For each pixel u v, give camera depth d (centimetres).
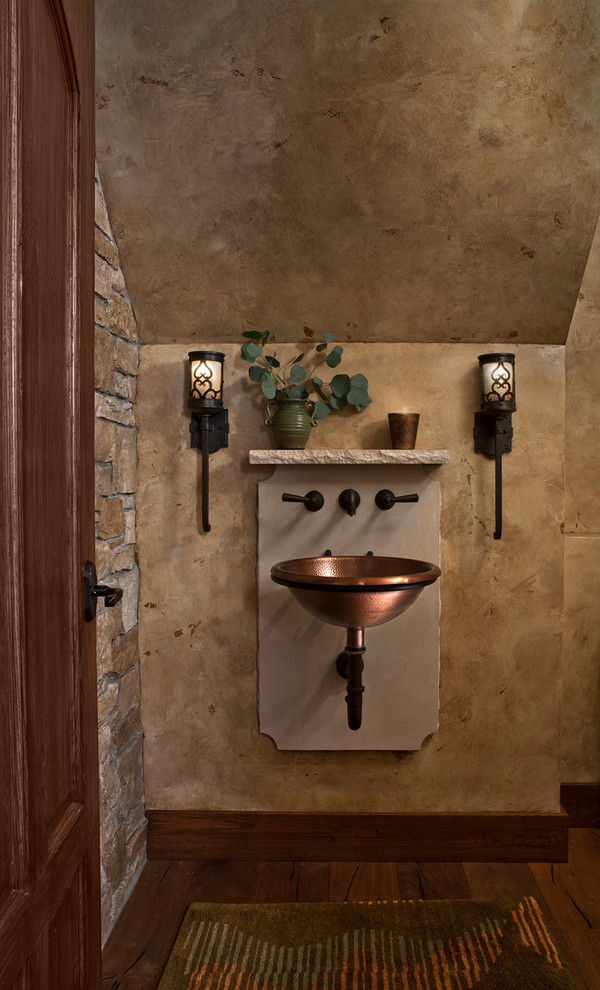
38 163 88
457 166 190
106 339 192
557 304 215
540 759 222
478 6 168
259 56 175
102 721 184
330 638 222
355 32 171
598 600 242
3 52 78
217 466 224
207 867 217
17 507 81
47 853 88
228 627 225
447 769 223
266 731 223
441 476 222
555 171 191
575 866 215
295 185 194
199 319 220
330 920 185
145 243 204
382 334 222
